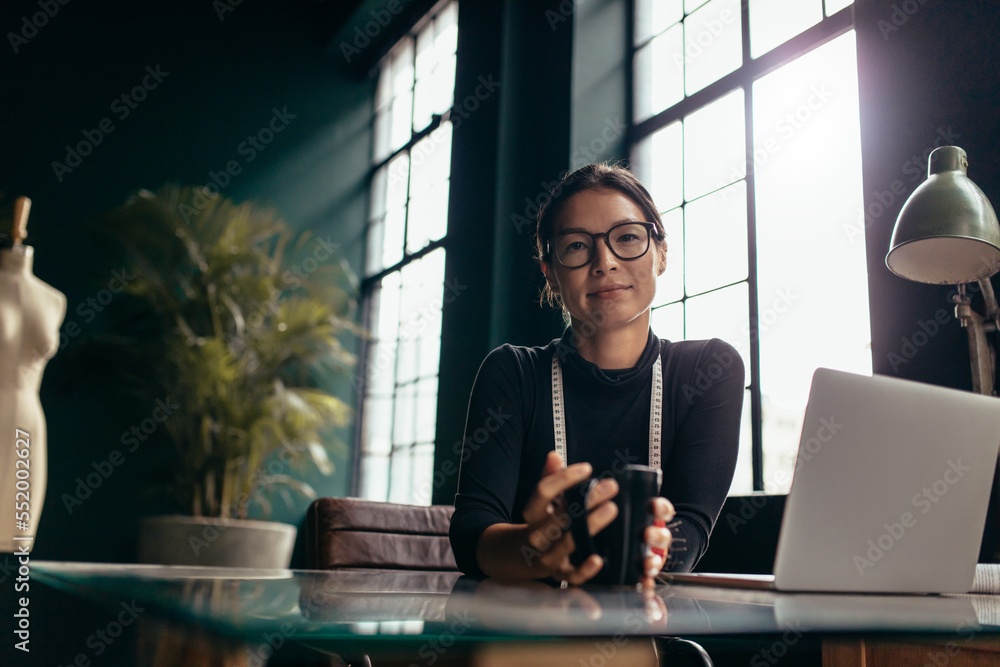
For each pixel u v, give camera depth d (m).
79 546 5.12
